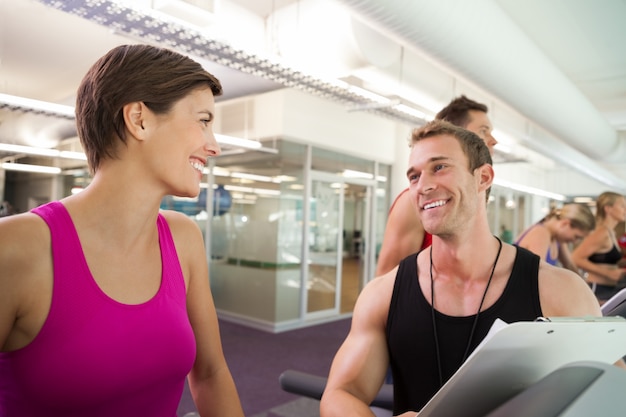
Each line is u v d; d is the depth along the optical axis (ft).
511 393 1.78
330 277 19.40
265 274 17.39
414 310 2.86
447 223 2.64
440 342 2.74
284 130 16.84
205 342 2.88
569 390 1.48
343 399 2.77
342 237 19.97
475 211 2.70
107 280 2.14
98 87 2.08
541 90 10.72
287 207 17.30
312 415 9.29
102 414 2.11
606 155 19.56
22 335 1.98
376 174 21.42
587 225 8.38
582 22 11.19
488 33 8.03
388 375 4.91
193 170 2.26
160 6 7.43
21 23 11.24
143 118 2.10
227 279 18.95
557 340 1.68
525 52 9.39
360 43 9.40
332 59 10.07
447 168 2.65
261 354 13.85
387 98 11.45
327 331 17.08
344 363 3.05
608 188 35.47
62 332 1.97
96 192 2.16
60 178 30.45
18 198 35.55
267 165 17.43
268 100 17.28
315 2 9.75
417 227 4.79
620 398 1.45
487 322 2.66
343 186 19.86
